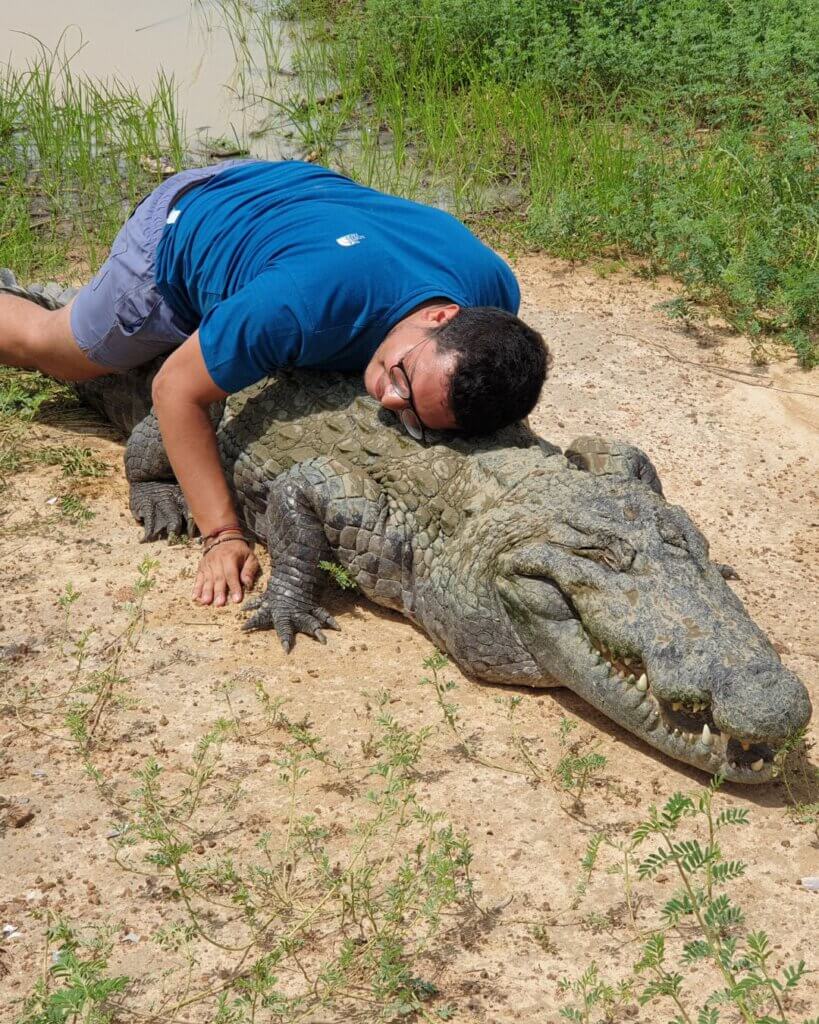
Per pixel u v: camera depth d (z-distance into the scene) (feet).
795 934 7.37
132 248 10.04
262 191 9.75
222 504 9.64
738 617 8.14
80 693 8.68
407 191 15.25
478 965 7.22
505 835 7.87
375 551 9.24
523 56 17.48
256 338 9.04
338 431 9.63
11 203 14.40
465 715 8.66
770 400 11.89
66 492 10.51
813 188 14.15
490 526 8.75
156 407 9.51
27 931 7.31
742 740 7.78
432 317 9.00
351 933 7.32
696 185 14.43
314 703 8.70
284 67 18.98
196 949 7.25
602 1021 6.97
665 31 17.39
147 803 7.88
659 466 10.99
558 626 8.43
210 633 9.23
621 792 8.14
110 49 19.54
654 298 13.46
